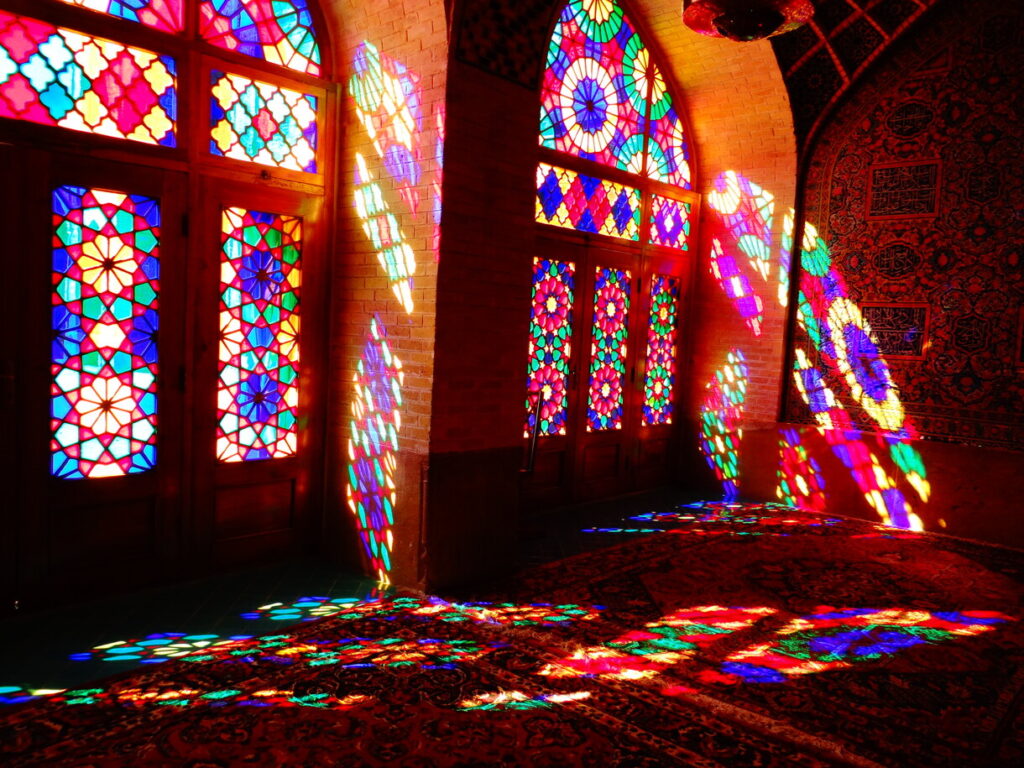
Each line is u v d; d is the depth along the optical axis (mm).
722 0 3531
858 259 6508
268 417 4602
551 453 6301
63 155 3672
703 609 4195
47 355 3693
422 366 4270
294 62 4559
